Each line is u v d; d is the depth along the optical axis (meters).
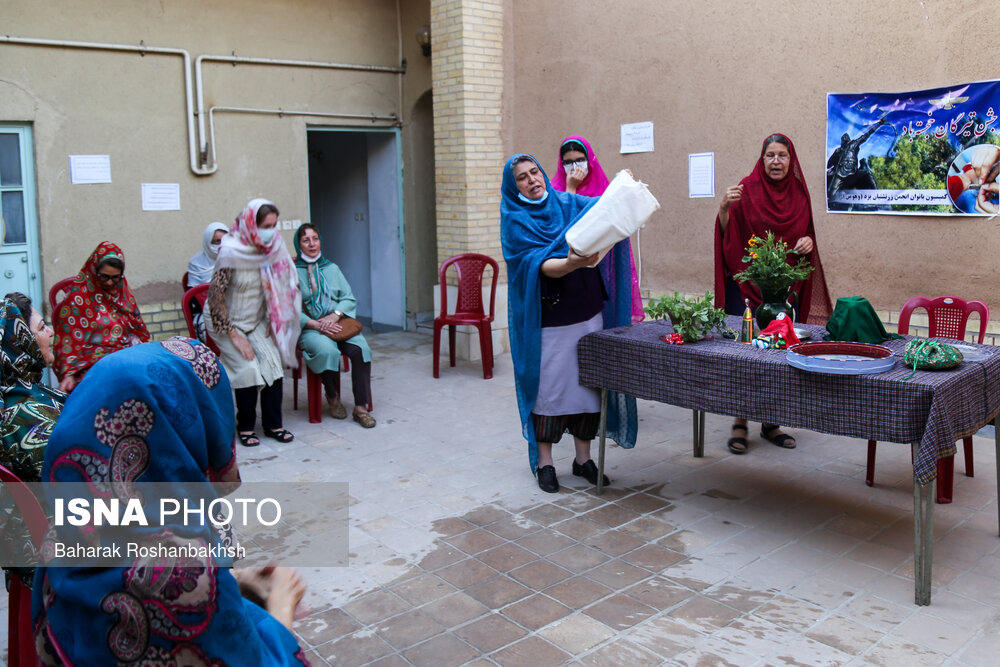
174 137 7.11
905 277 5.34
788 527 3.95
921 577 3.17
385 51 8.54
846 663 2.82
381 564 3.67
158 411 1.28
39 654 1.34
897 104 5.22
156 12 6.89
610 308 4.54
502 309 7.86
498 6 7.51
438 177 7.76
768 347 3.78
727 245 4.99
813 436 5.36
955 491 4.33
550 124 7.43
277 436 5.50
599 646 2.97
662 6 6.40
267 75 7.64
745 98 6.00
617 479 4.66
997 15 4.74
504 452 5.18
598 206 3.70
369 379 5.90
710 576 3.48
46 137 6.42
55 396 2.46
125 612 1.24
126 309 4.84
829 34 5.48
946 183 5.07
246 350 5.31
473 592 3.40
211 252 6.80
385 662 2.90
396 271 9.20
